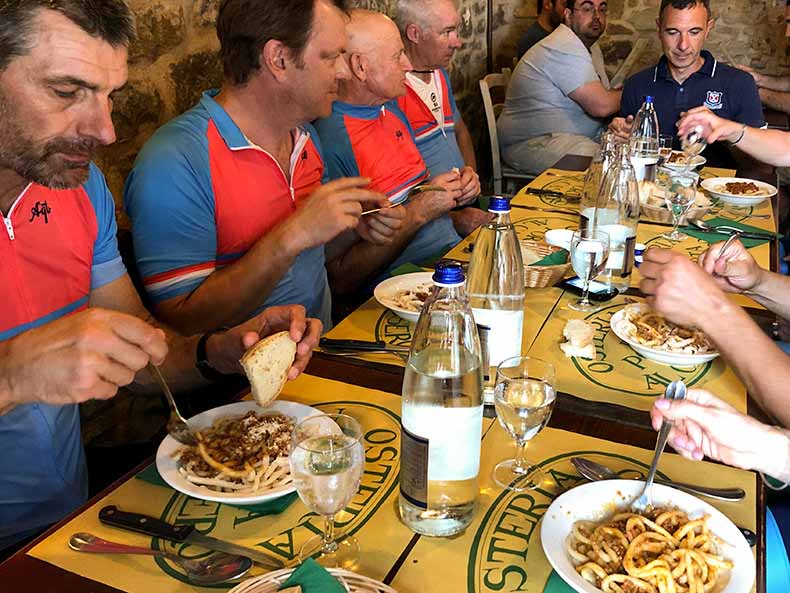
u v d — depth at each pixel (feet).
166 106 7.28
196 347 4.38
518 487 3.32
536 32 14.75
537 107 13.11
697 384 4.20
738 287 4.97
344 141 7.54
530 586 2.76
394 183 7.92
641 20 16.17
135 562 2.87
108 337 3.02
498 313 3.84
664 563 2.67
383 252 7.19
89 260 4.59
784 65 15.44
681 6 11.12
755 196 7.54
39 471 4.31
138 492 3.31
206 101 5.48
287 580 2.62
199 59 7.63
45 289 4.33
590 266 5.05
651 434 3.72
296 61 5.34
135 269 5.49
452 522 3.02
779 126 12.61
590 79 12.86
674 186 6.68
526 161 13.28
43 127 3.49
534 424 3.22
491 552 2.93
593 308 5.23
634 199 5.98
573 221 7.18
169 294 5.29
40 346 3.00
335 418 3.18
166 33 7.11
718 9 15.56
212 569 2.80
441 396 3.03
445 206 7.18
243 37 5.28
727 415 3.34
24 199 4.14
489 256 4.13
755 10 15.29
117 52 3.59
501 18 16.70
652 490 3.14
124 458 5.27
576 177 8.90
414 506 3.02
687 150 8.64
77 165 3.75
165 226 5.23
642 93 12.00
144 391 4.71
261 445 3.46
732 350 3.90
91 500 3.25
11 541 4.26
